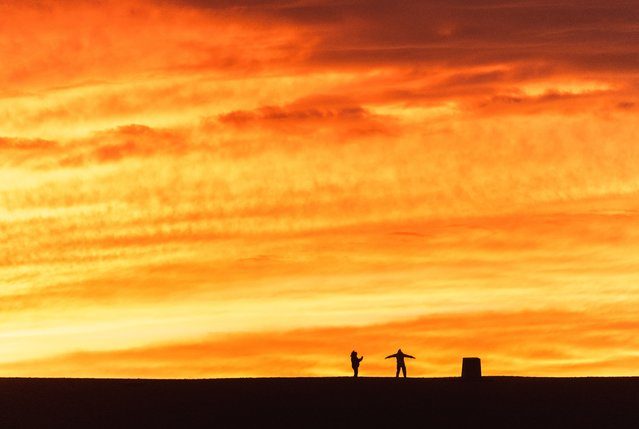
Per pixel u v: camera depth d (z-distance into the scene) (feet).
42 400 492.95
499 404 487.20
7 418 469.16
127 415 472.85
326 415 475.31
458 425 461.37
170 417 472.85
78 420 467.93
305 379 533.96
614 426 458.09
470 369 540.93
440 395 502.38
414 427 460.14
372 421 467.11
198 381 526.57
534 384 522.47
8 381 524.93
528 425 461.37
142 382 523.70
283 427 460.96
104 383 520.01
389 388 514.27
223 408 482.28
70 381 522.88
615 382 524.52
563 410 477.36
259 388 513.45
